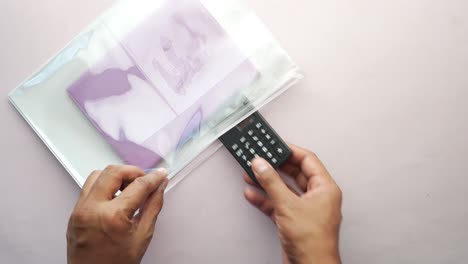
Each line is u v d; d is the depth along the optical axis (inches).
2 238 20.5
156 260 20.0
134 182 16.3
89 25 19.1
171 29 18.9
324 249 15.8
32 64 19.9
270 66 18.5
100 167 19.4
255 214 19.7
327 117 19.1
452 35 18.8
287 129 19.2
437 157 19.3
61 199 20.2
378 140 19.2
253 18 18.6
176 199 19.7
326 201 16.6
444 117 19.1
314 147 19.3
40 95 19.5
